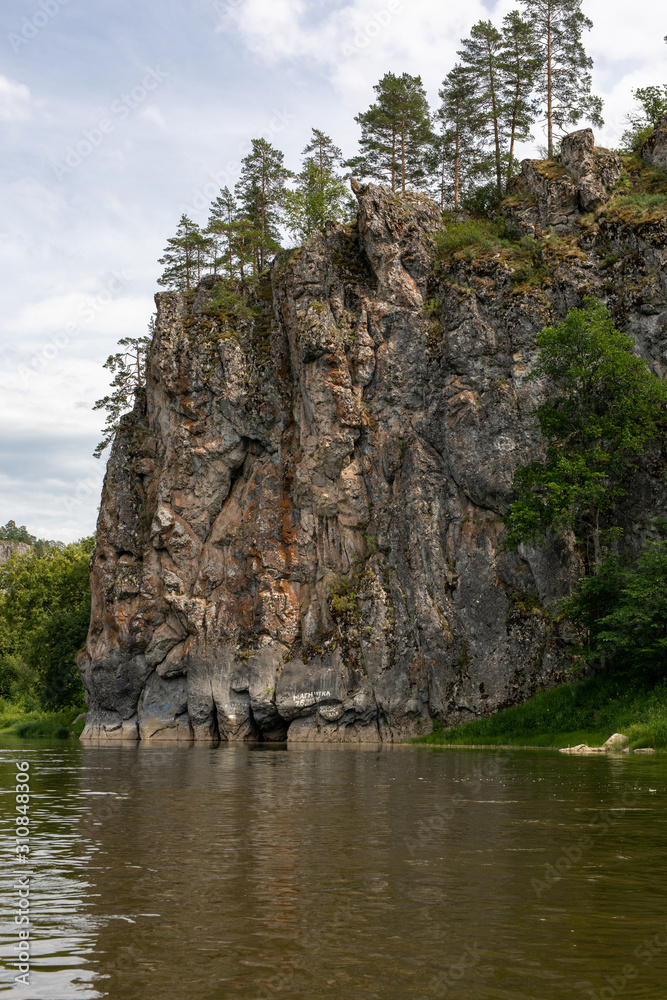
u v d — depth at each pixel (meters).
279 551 67.50
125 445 81.62
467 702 55.62
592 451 50.94
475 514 59.59
